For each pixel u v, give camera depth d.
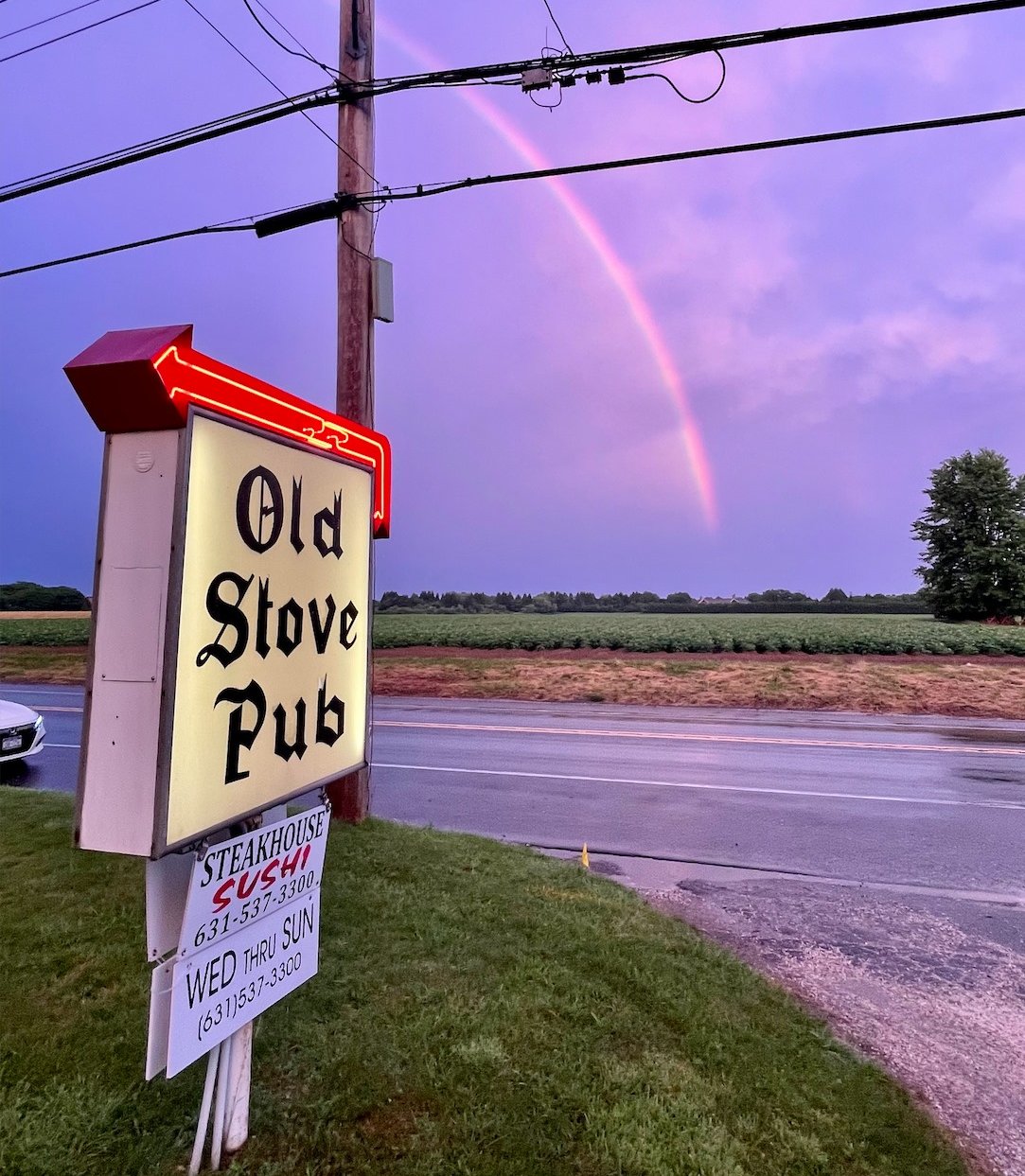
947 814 7.61
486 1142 2.48
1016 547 46.91
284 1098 2.64
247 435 2.16
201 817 1.98
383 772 9.40
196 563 1.94
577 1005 3.37
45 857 4.97
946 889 5.55
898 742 11.98
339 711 2.73
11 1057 2.82
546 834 6.75
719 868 5.95
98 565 1.94
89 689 1.93
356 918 4.18
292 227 6.80
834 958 4.36
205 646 2.00
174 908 2.02
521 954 3.84
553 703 17.09
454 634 28.58
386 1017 3.18
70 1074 2.73
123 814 1.88
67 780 8.77
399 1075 2.79
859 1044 3.45
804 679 19.11
